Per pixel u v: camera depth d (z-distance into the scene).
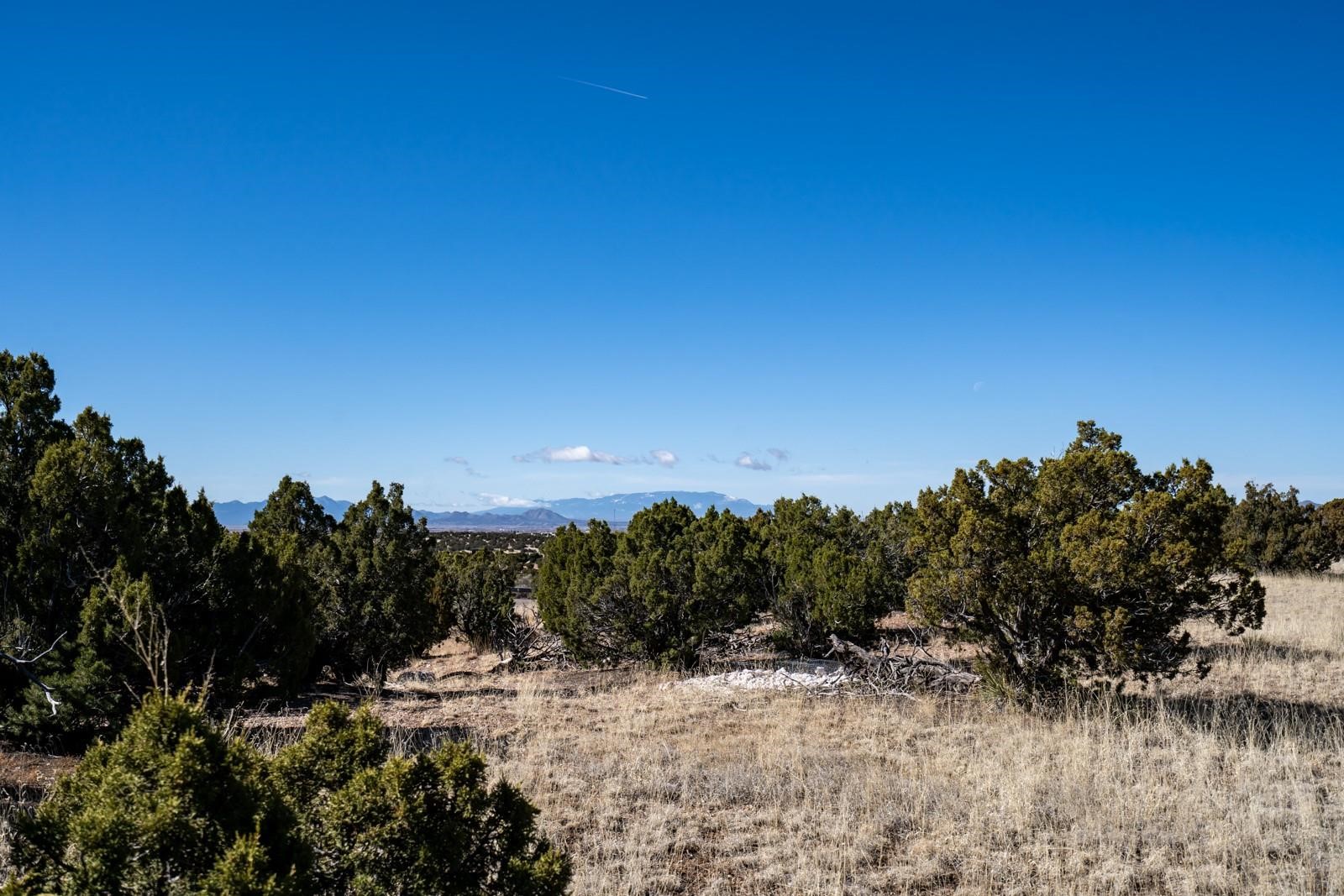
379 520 15.49
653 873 6.43
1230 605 11.06
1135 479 11.98
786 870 6.54
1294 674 13.99
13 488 9.48
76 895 3.13
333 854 3.71
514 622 21.83
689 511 24.67
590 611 17.45
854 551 23.05
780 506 25.84
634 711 12.53
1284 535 30.64
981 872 6.52
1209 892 6.20
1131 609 11.23
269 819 3.38
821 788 8.41
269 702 11.36
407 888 3.67
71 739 9.04
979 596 11.77
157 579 9.39
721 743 10.50
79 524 9.16
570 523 20.78
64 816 3.46
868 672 14.44
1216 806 7.70
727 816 7.71
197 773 3.21
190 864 3.18
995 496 12.70
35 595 9.05
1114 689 12.38
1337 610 20.59
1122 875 6.32
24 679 8.85
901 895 6.20
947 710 12.27
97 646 8.59
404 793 3.81
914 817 7.60
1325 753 9.38
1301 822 7.21
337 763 4.11
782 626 18.53
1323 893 6.08
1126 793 8.04
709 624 16.77
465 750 4.07
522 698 13.50
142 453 10.61
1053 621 11.65
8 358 9.98
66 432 10.02
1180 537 10.98
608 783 8.50
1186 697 12.47
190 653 9.47
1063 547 11.45
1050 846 6.91
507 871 3.93
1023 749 9.50
